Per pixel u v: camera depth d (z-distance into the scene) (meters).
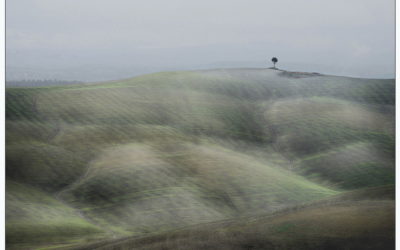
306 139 90.06
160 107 95.94
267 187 68.69
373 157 82.81
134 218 58.16
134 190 64.19
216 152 79.88
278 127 95.44
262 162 80.88
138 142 79.94
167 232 34.78
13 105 88.31
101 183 66.00
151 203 61.09
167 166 71.00
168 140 81.94
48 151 74.12
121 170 69.00
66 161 72.25
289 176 75.94
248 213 60.91
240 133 91.69
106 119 87.19
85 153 75.44
